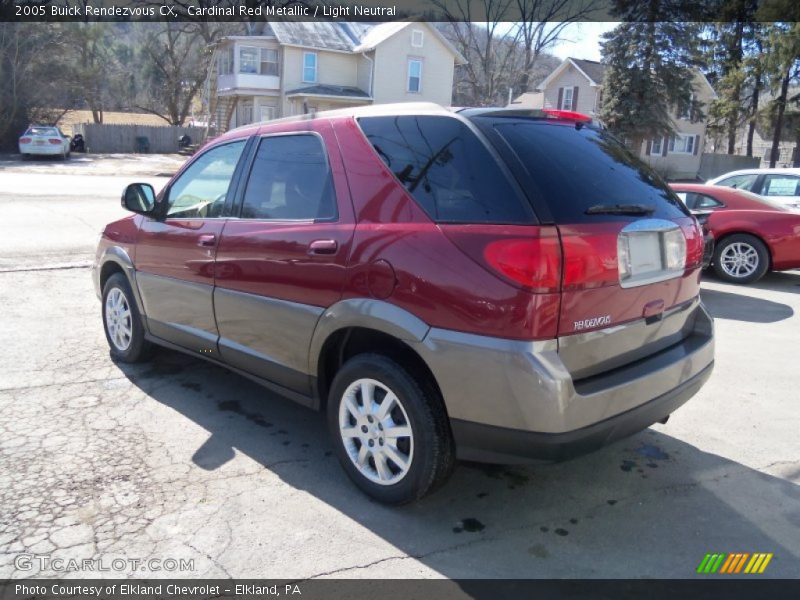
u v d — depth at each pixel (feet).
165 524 10.30
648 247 10.49
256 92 129.18
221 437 13.41
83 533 10.00
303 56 129.49
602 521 10.74
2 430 13.34
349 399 11.24
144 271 15.80
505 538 10.22
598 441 9.71
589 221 9.54
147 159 118.11
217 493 11.27
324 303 11.20
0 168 84.64
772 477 12.28
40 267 28.27
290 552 9.72
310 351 11.62
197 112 199.52
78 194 56.13
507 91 151.33
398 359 10.55
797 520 10.87
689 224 11.69
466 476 12.15
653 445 13.53
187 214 14.85
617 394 9.64
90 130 132.26
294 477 11.90
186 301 14.52
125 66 209.97
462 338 9.41
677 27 112.06
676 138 117.91
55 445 12.78
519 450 9.34
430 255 9.76
